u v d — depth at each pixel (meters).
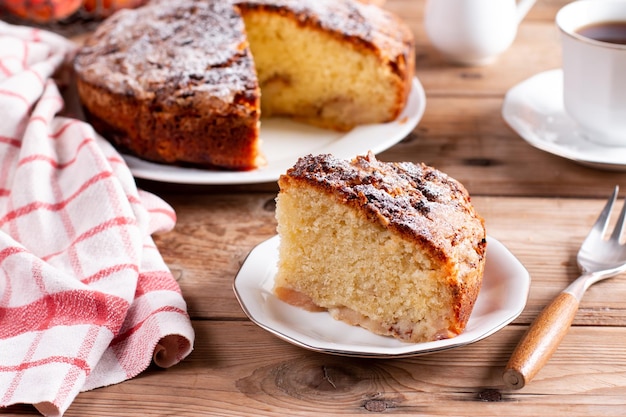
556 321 0.73
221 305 0.79
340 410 0.71
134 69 0.94
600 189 0.91
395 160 0.95
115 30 1.01
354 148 0.94
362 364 0.74
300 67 1.02
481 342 0.75
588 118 0.91
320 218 0.76
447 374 0.73
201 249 0.85
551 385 0.72
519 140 0.98
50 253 0.82
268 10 1.01
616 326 0.77
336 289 0.76
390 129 0.97
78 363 0.72
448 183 0.78
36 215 0.83
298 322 0.76
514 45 1.15
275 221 0.88
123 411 0.71
